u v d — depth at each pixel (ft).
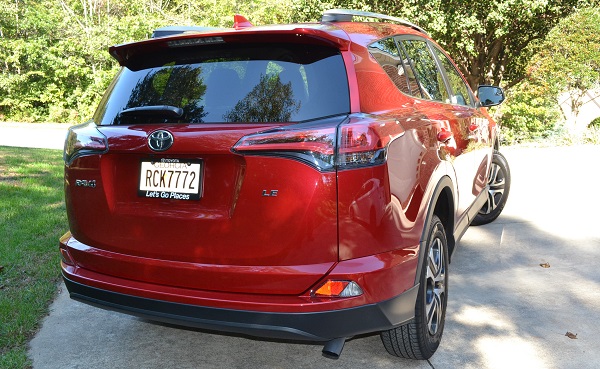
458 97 14.33
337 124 8.09
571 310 12.27
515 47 58.03
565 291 13.30
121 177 9.16
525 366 10.01
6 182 26.00
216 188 8.40
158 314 8.77
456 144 12.01
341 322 8.16
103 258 9.29
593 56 52.29
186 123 8.73
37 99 93.86
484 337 11.12
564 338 11.02
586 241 17.01
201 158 8.48
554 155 36.52
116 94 9.86
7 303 12.65
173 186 8.68
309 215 7.96
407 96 10.46
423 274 9.41
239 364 10.47
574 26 52.65
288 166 7.96
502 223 19.34
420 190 9.31
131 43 9.54
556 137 47.83
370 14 11.69
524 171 30.01
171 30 10.81
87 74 91.76
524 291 13.37
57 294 13.62
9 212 20.06
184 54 9.54
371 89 8.97
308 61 8.79
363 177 8.07
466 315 12.12
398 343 9.79
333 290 8.05
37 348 11.05
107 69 94.22
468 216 14.40
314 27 9.13
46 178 27.50
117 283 9.05
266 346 11.21
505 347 10.70
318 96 8.45
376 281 8.21
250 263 8.24
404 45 11.59
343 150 7.96
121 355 10.82
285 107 8.41
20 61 95.30
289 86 8.58
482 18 50.24
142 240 8.93
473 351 10.57
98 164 9.26
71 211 9.80
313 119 8.25
